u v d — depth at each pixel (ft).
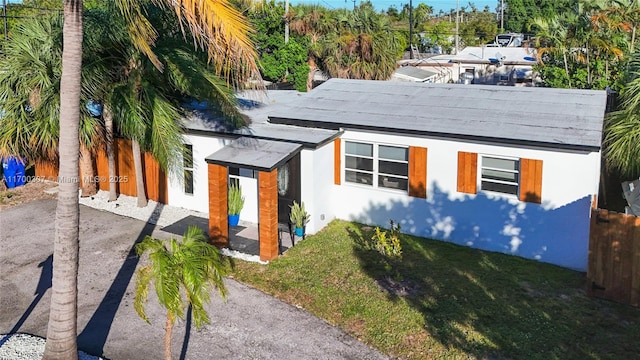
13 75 50.21
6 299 38.63
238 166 43.70
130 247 46.62
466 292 38.81
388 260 43.80
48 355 28.71
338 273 41.70
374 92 56.70
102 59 48.91
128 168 58.34
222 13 29.40
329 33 110.63
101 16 47.93
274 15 117.60
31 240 48.57
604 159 50.06
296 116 52.03
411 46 151.94
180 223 51.70
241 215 52.13
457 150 45.37
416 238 48.26
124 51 49.24
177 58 47.98
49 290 39.99
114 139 58.03
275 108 59.62
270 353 32.24
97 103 52.39
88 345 33.04
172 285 24.97
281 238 48.19
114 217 53.26
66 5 26.78
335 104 54.49
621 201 52.54
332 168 51.06
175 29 50.21
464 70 122.93
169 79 49.29
